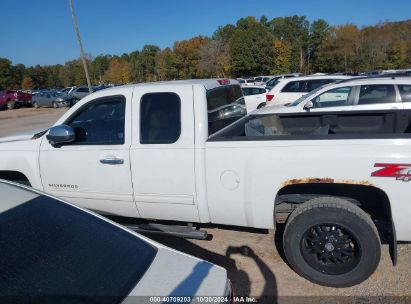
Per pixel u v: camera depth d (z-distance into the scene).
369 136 3.06
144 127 3.73
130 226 3.90
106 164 3.85
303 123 4.84
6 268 1.68
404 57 63.06
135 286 1.73
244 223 3.48
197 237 3.64
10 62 106.31
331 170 3.08
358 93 8.02
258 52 75.81
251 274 3.55
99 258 1.89
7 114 28.45
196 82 3.83
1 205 2.08
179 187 3.59
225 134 3.69
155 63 97.69
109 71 114.25
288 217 3.39
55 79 124.88
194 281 1.78
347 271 3.15
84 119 4.08
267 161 3.23
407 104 7.74
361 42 67.00
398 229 3.01
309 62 78.50
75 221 2.13
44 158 4.16
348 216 3.04
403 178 2.92
